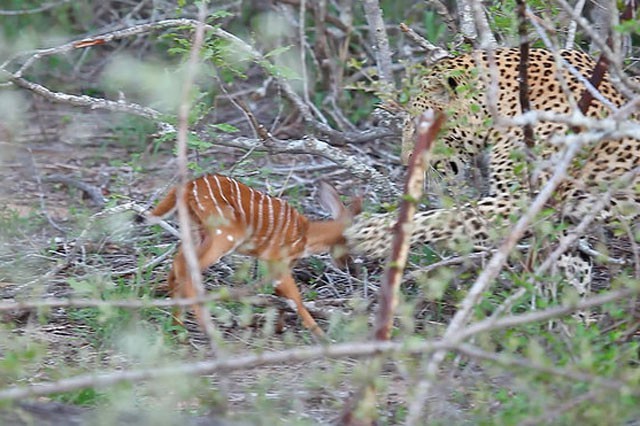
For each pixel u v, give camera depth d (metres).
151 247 11.93
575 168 9.77
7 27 18.44
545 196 7.95
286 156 15.83
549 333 8.49
